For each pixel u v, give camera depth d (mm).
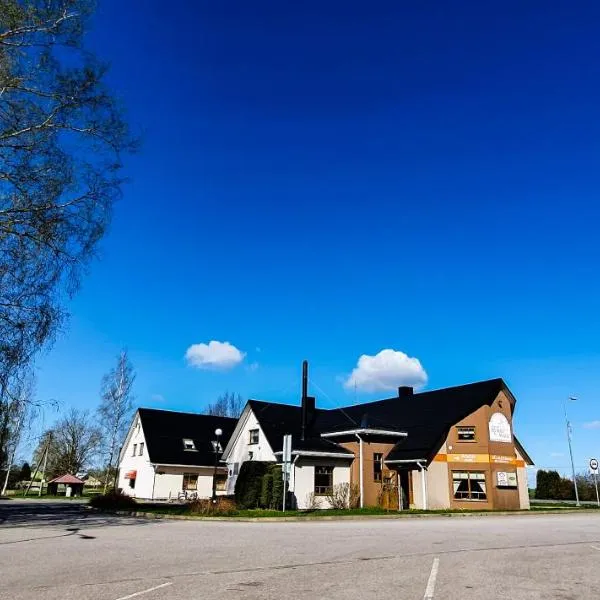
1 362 16625
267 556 10500
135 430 49438
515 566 9664
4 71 16094
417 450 31219
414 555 10844
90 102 17422
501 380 33531
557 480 52000
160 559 9938
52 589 7129
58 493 59188
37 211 16906
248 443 38062
